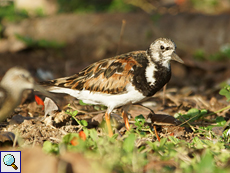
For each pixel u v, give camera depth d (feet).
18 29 80.84
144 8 101.24
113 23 78.18
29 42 71.61
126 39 75.00
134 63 30.68
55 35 78.95
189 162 23.29
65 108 38.09
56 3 98.12
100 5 101.35
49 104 33.71
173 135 31.07
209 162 20.53
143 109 38.88
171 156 23.44
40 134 29.63
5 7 92.58
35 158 20.24
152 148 24.90
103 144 24.38
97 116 33.73
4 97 27.45
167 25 75.46
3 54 69.10
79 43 75.97
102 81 31.01
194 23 74.23
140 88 30.60
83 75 32.55
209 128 31.81
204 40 71.67
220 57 66.18
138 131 31.32
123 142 25.09
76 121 33.32
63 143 24.22
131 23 77.15
